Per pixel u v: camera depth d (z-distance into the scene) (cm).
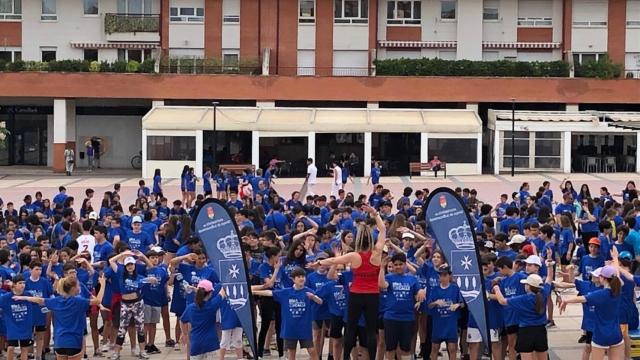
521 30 5947
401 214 2145
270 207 2833
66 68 5528
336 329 1636
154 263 1830
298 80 5597
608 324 1510
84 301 1545
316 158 5641
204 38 5872
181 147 5272
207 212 1579
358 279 1469
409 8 5953
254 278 1753
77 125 5966
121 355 1842
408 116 5400
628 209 2450
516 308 1510
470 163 5328
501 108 5744
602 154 5528
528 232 2114
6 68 5512
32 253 1759
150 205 2838
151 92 5556
